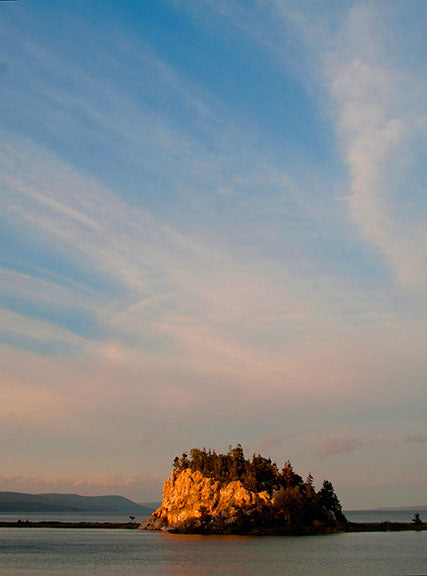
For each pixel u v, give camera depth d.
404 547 187.50
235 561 153.75
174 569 140.75
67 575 132.25
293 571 134.12
